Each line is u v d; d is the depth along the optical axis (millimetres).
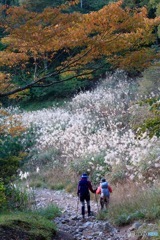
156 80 19391
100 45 7207
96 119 20000
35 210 9758
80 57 7559
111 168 14227
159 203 8477
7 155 11984
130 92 22297
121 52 7484
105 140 15758
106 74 27547
